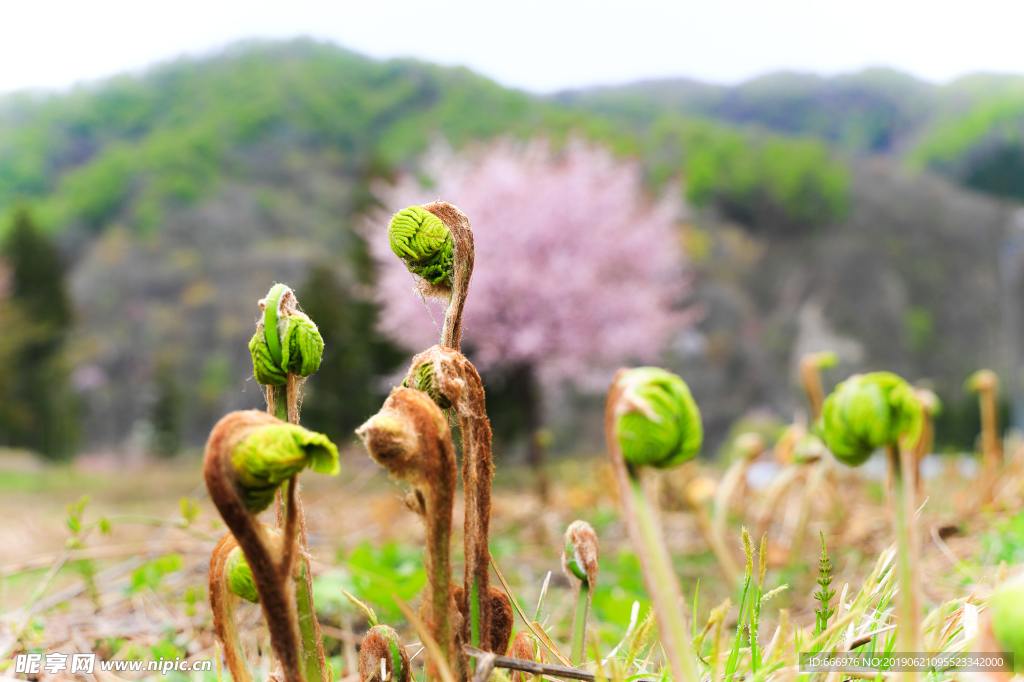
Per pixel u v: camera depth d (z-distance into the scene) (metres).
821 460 2.41
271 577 0.58
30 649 1.59
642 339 12.30
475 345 11.53
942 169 54.81
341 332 16.09
